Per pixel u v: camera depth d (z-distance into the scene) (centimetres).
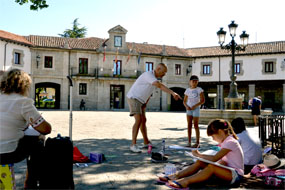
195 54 3331
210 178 347
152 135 843
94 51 2944
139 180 365
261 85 3088
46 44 2808
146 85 561
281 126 552
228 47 1351
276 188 334
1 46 2425
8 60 2494
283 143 569
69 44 2931
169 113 2503
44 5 842
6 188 251
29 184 287
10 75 260
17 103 254
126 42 3247
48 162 278
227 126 361
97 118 1574
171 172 381
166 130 993
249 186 342
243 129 430
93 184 345
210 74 3209
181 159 494
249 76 3047
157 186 340
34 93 2778
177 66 3275
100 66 2981
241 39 1327
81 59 2939
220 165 332
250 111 1227
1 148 247
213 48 3381
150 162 468
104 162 465
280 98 3014
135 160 483
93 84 2978
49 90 3028
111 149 588
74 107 2895
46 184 276
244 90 3173
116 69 3064
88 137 771
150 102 3167
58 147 279
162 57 3198
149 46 3322
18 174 380
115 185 342
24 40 2708
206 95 3369
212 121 366
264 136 588
